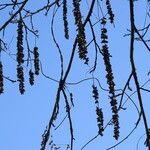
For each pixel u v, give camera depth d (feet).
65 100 15.15
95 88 15.07
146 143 14.79
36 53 16.05
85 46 13.96
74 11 14.35
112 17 15.48
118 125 14.64
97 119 14.71
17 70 15.28
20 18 15.58
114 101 14.67
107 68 14.69
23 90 15.28
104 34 14.94
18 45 15.26
